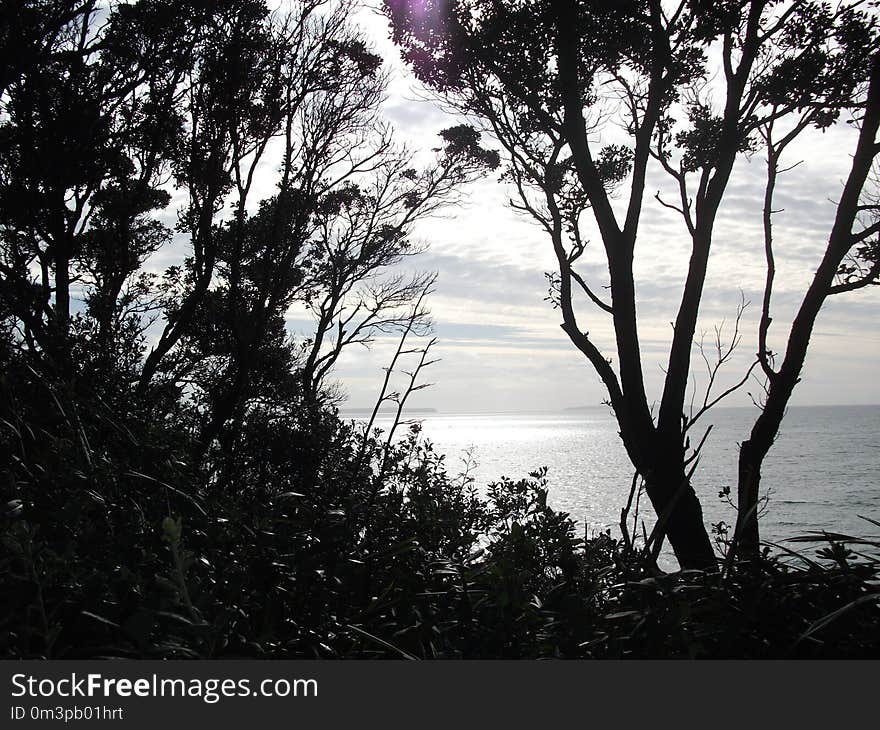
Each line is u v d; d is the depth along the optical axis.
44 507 2.93
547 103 10.62
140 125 14.02
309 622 2.56
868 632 2.33
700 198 10.46
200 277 15.45
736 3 9.47
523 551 3.20
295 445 7.84
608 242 10.39
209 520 3.09
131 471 3.58
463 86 11.15
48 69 12.23
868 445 130.12
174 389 8.77
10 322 6.76
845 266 9.63
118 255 17.30
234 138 15.16
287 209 16.69
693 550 9.36
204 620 2.15
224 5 13.93
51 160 11.95
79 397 4.66
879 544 2.59
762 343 9.77
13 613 2.11
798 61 9.95
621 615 2.38
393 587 2.89
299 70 15.99
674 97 11.59
